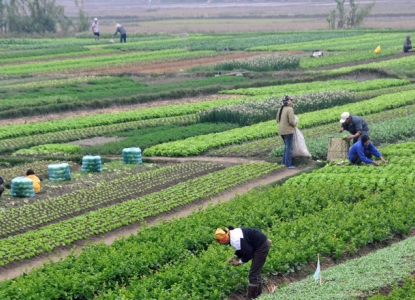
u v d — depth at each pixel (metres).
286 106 36.81
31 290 19.97
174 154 41.53
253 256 19.98
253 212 26.84
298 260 22.55
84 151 43.25
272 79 69.31
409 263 21.12
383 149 37.47
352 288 19.38
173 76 74.69
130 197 33.09
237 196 30.12
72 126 50.31
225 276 20.91
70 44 112.00
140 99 61.06
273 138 43.97
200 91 63.97
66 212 30.62
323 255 23.45
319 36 112.50
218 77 71.00
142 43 109.94
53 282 20.52
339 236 24.52
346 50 92.00
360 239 24.20
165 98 62.38
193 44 105.38
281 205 28.05
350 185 31.95
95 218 29.16
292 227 24.91
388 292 19.69
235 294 20.95
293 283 20.41
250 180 34.91
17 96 61.50
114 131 49.12
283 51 93.88
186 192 32.75
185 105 56.56
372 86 62.84
